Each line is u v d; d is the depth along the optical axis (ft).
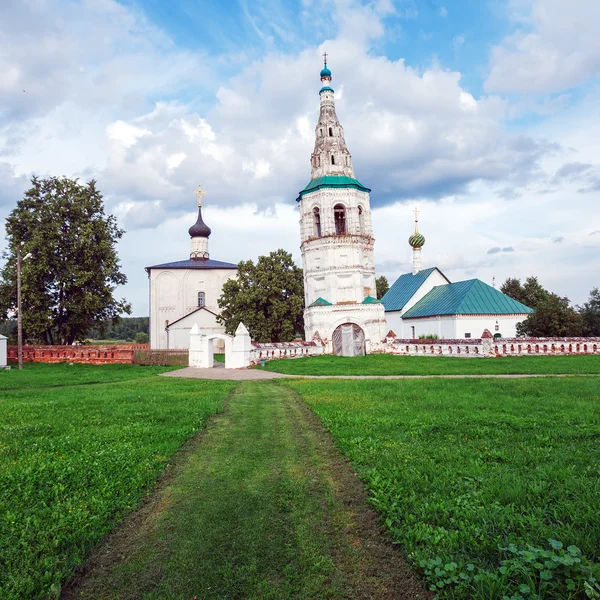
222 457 32.99
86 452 32.94
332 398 55.11
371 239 158.81
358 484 26.84
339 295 151.12
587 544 17.89
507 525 20.12
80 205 149.48
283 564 19.11
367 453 31.40
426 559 18.03
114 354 129.80
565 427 36.96
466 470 26.96
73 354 132.77
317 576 18.12
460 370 88.63
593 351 122.42
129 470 29.19
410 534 19.97
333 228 153.89
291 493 26.02
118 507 24.20
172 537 21.43
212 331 197.57
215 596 17.17
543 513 21.08
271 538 21.18
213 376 92.89
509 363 98.73
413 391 58.85
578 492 23.07
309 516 23.22
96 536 21.11
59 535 20.89
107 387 74.23
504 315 159.02
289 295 175.32
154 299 216.13
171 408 50.29
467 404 47.85
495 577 16.08
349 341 145.28
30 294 138.72
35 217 145.28
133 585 18.03
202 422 43.68
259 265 172.04
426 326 171.01
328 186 153.48
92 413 48.11
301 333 186.39
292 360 124.36
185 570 18.85
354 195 155.02
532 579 16.14
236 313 169.37
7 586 17.43
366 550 19.92
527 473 26.40
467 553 18.34
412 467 27.96
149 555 20.01
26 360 136.67
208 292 218.79
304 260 160.35
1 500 24.59
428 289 188.85
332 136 162.30
